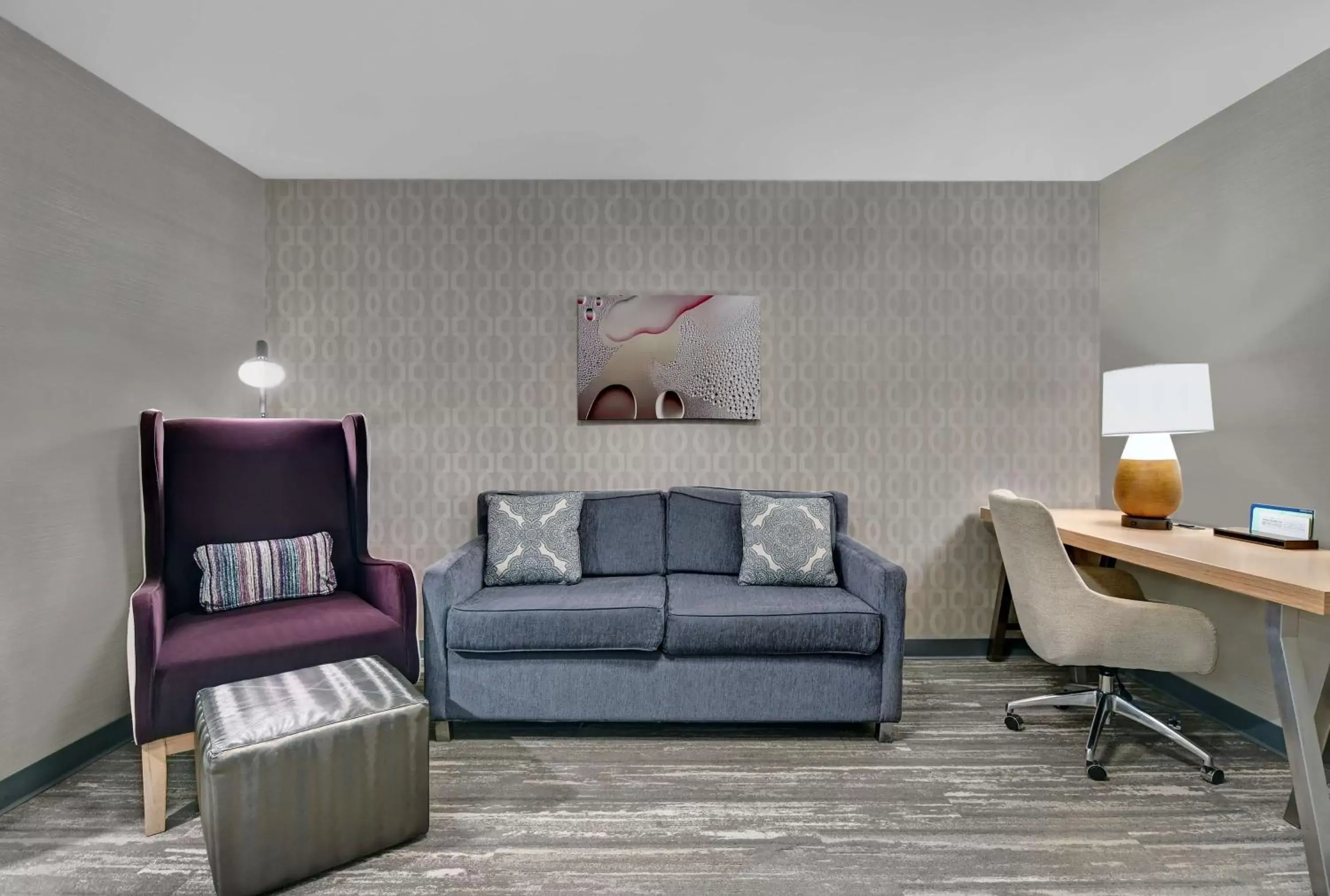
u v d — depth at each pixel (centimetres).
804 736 238
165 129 255
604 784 205
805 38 205
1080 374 322
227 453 240
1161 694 276
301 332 319
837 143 279
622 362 318
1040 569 216
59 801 196
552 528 277
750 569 270
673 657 234
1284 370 225
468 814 188
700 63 219
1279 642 162
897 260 321
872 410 322
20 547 197
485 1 186
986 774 211
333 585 246
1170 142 276
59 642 210
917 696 274
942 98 242
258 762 151
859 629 228
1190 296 266
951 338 322
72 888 158
